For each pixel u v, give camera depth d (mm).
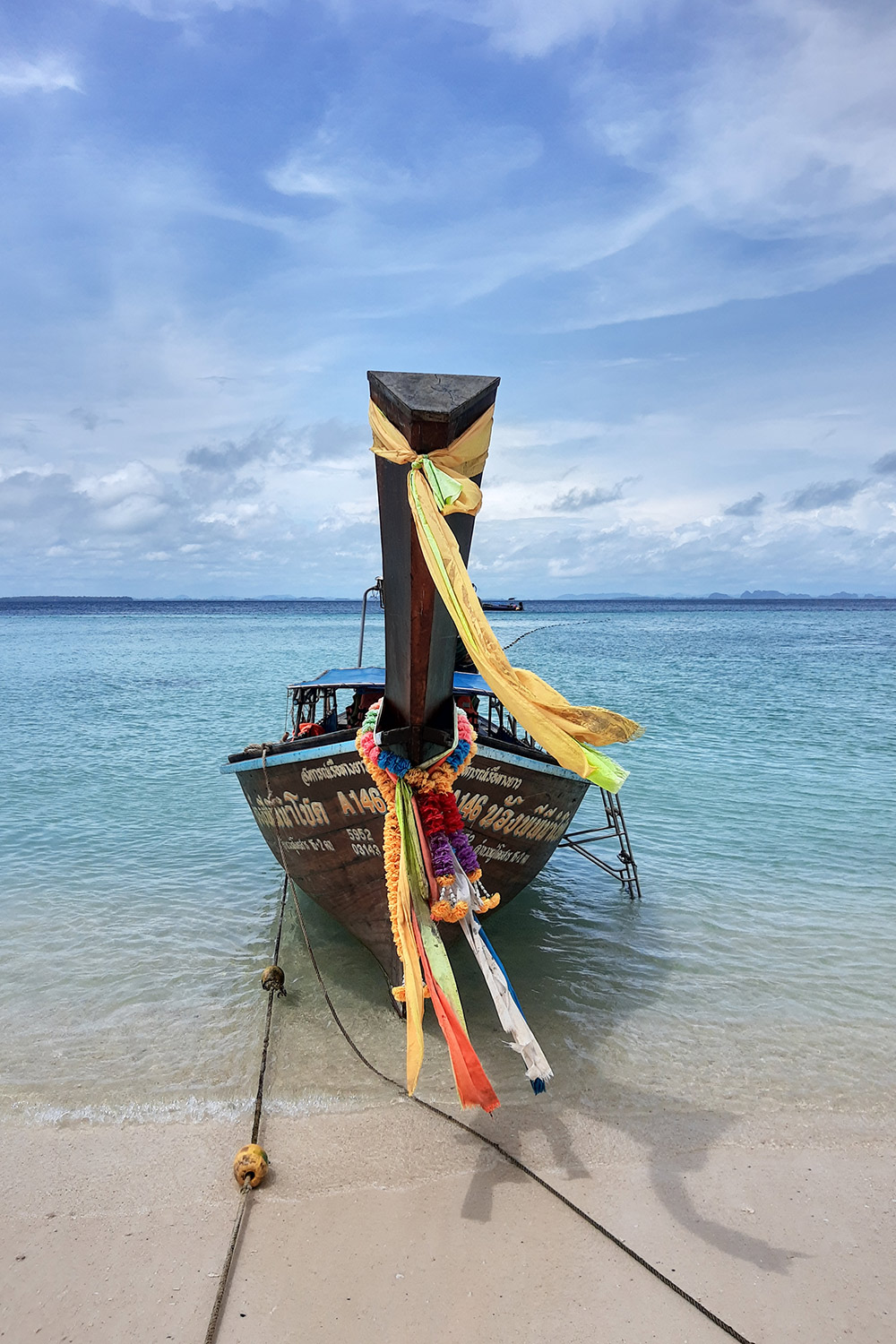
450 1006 4223
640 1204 4355
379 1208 4316
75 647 51875
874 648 50344
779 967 7160
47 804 12781
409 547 4270
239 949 7637
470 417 4180
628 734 4262
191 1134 4934
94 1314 3656
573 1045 5953
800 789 13391
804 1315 3660
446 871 4508
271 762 6453
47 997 6621
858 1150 4793
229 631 73938
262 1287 3809
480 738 5949
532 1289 3793
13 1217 4242
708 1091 5375
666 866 9891
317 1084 5457
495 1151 4766
